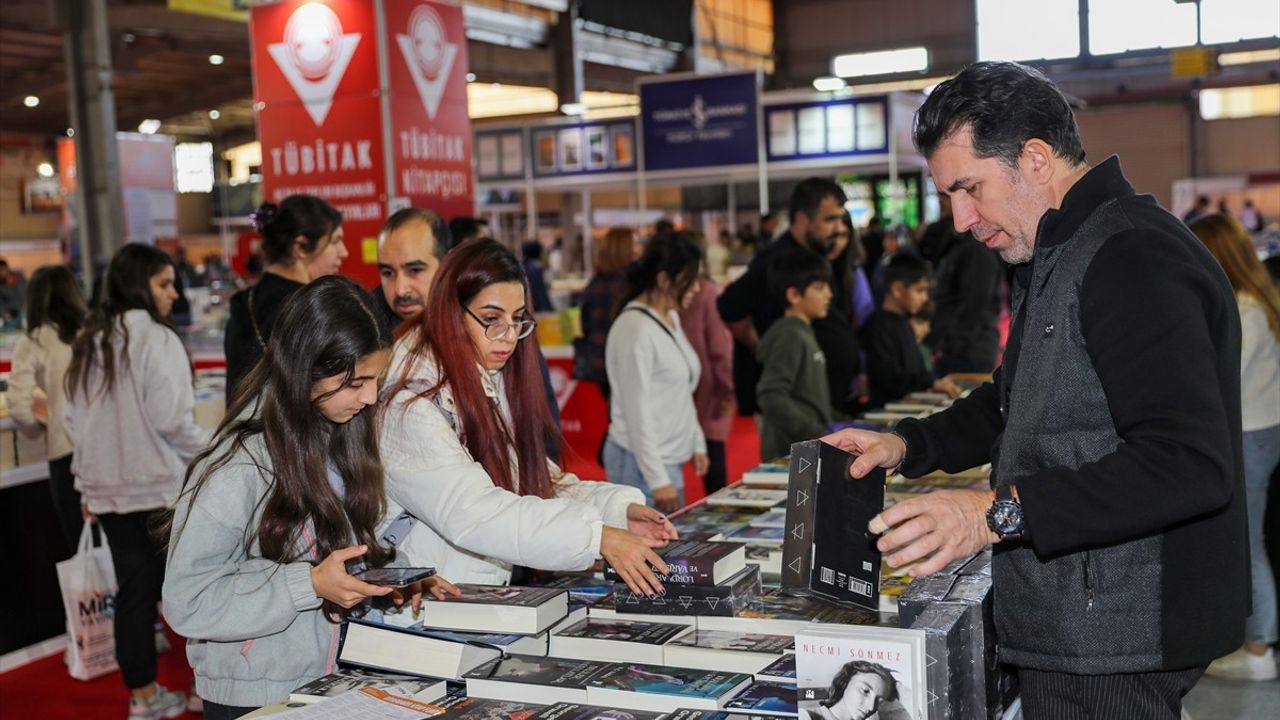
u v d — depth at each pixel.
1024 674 1.51
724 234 14.41
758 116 11.93
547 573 2.19
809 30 24.89
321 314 1.68
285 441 1.70
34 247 22.98
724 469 4.39
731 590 1.78
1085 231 1.36
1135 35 16.67
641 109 12.40
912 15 23.75
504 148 14.18
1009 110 1.39
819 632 1.40
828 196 4.34
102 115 10.74
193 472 1.74
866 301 5.07
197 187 25.83
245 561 1.74
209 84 19.12
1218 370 1.33
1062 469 1.31
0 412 4.22
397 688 1.62
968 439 1.75
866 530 1.55
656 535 2.04
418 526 1.97
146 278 3.34
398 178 5.84
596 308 5.74
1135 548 1.37
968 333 4.75
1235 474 1.36
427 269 2.75
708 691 1.52
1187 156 24.14
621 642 1.71
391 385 1.87
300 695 1.62
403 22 5.86
